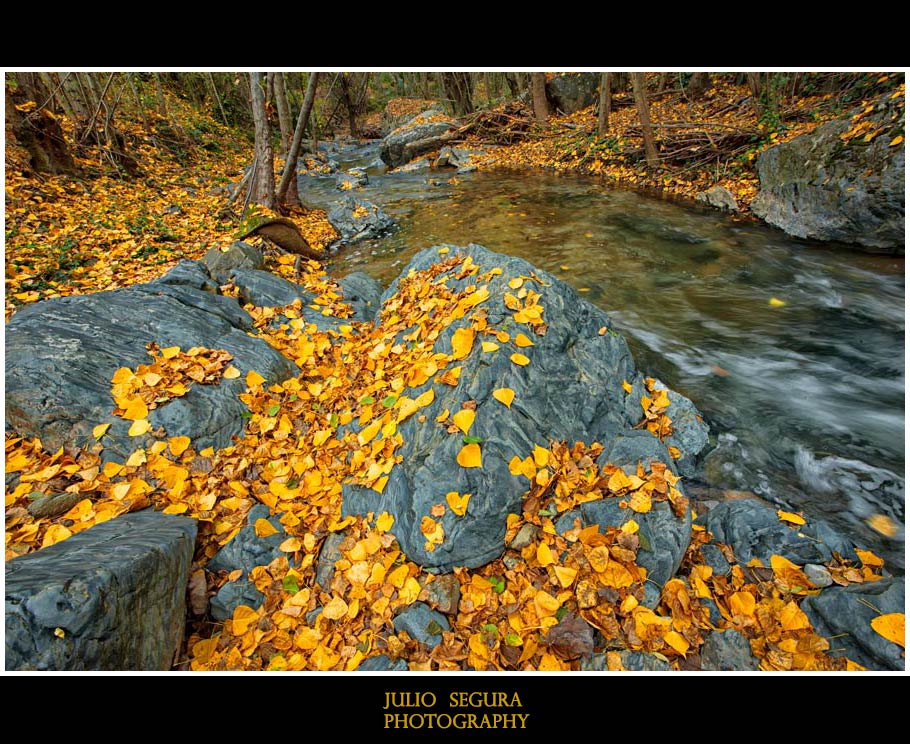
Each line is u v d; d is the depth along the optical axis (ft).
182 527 6.70
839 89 24.45
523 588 6.02
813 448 8.91
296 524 7.26
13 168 22.34
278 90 35.58
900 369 11.02
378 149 65.57
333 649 5.76
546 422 7.62
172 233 21.03
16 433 8.09
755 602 5.95
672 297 15.38
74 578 4.75
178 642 5.82
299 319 12.84
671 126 29.22
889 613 5.38
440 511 6.50
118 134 32.01
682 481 8.50
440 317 9.44
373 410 8.74
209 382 9.48
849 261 16.40
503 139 46.75
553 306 9.01
